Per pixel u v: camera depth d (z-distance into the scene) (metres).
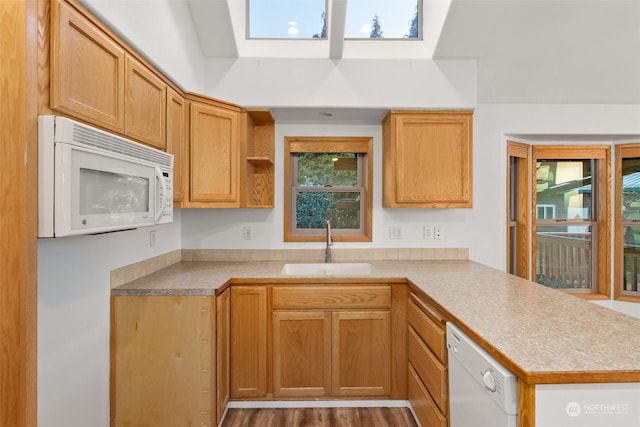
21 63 1.04
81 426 1.61
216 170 2.36
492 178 2.89
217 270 2.41
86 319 1.65
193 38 2.36
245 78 2.54
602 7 2.17
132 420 1.88
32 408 1.10
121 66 1.53
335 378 2.22
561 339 1.15
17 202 1.06
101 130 1.31
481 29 2.33
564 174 3.22
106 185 1.28
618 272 3.13
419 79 2.54
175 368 1.88
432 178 2.54
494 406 1.06
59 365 1.46
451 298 1.66
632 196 3.10
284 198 2.86
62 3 1.18
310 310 2.22
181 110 2.18
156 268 2.38
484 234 2.89
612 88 2.74
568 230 3.19
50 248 1.41
